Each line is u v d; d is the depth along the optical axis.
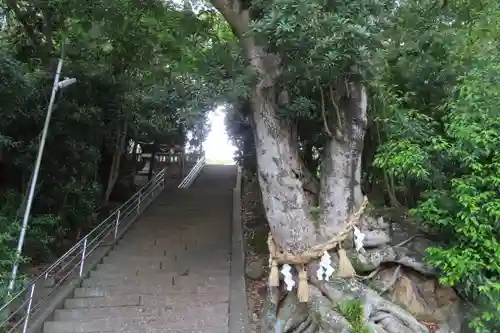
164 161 20.30
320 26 5.25
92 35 10.59
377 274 6.77
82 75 10.95
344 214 6.76
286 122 7.13
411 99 7.67
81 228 10.91
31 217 8.89
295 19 5.10
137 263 9.11
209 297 7.75
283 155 6.98
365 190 8.59
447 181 6.38
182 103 6.34
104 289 7.98
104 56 11.59
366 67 5.78
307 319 6.44
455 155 5.93
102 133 11.99
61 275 8.57
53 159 10.45
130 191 15.17
